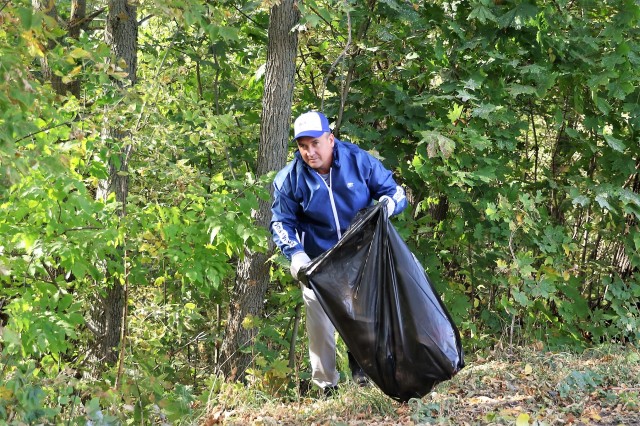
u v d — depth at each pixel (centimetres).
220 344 1155
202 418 706
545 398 660
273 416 703
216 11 594
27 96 453
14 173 456
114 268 858
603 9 1041
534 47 1029
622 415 614
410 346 610
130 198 834
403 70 1041
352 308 607
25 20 455
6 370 564
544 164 1173
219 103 1222
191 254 856
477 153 1012
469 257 1047
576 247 986
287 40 962
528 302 934
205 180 884
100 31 1301
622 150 997
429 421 601
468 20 1020
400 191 651
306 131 623
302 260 634
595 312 1039
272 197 971
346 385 740
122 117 756
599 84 976
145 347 878
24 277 755
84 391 601
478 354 974
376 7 1022
